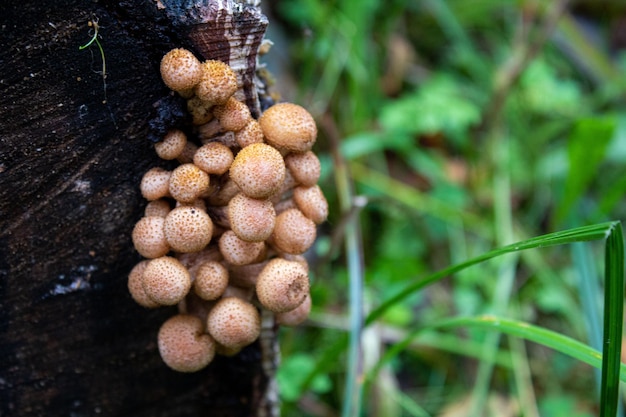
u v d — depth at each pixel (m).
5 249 0.38
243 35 0.36
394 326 0.61
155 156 0.38
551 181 0.75
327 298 0.62
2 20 0.34
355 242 0.50
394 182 0.73
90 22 0.35
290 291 0.36
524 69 0.71
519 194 0.76
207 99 0.35
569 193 0.58
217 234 0.38
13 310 0.40
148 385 0.44
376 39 0.82
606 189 0.75
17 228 0.38
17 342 0.41
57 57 0.35
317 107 0.70
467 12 0.87
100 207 0.39
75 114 0.36
